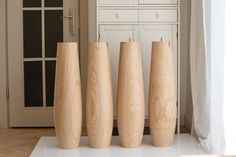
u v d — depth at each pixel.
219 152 2.48
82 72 3.70
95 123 2.71
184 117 3.71
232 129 2.43
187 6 3.60
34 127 3.75
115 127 3.42
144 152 2.66
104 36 3.09
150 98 2.79
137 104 2.71
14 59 3.70
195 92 2.91
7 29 3.68
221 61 2.47
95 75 2.68
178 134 3.16
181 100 3.72
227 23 2.39
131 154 2.61
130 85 2.70
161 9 3.07
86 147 2.79
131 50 2.70
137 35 3.09
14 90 3.73
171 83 2.76
